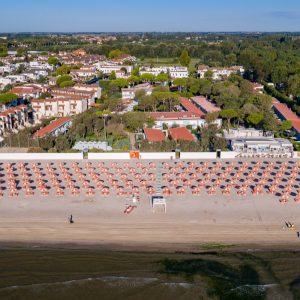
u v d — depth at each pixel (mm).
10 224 64812
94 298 50000
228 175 84438
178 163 90500
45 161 91875
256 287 51812
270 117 119250
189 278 53438
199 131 121000
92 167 88312
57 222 65500
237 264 56094
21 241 60750
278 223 65438
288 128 116688
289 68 198500
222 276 53906
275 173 85625
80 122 120062
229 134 111562
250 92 163875
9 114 126188
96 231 63156
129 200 73062
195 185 79438
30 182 80688
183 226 64500
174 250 59125
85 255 57812
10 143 106438
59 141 103250
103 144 104938
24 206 70562
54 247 59531
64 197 74125
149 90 171125
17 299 49688
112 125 120625
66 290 51188
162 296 50469
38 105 146500
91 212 68688
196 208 70125
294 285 52219
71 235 62219
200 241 61031
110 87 185750
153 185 79312
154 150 101500
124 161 91875
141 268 55125
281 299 49875
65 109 148750
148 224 65062
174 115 128375
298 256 57719
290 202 72375
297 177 83688
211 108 143125
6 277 53281
